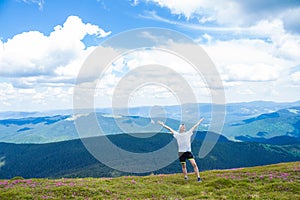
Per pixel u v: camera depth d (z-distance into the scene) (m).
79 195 19.36
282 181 23.36
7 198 18.22
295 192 19.81
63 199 18.36
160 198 19.08
